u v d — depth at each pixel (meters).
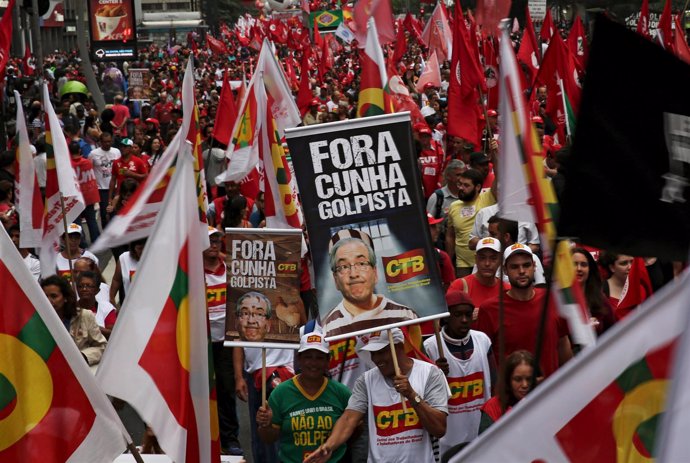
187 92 13.65
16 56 80.38
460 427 10.99
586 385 5.13
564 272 8.46
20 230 15.88
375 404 10.17
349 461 10.62
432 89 38.47
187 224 8.15
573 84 25.70
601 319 11.53
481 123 23.64
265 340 10.90
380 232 10.00
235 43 113.38
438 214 18.31
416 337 11.17
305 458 10.48
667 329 4.95
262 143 16.69
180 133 13.43
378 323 9.95
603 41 6.35
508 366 9.06
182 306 8.14
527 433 5.23
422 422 9.95
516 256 11.20
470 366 10.95
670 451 3.75
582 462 5.14
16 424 7.33
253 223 19.17
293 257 10.91
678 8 57.06
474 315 12.05
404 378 9.88
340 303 9.96
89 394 7.40
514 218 9.23
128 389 8.07
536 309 11.27
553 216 8.89
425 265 9.99
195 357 8.16
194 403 8.14
